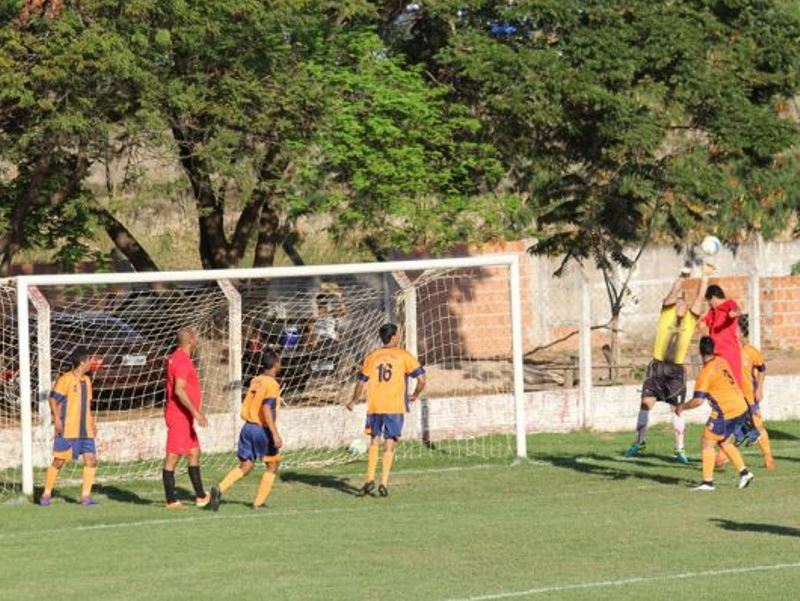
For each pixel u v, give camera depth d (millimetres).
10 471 56094
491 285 84375
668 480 50656
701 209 83812
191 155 68500
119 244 82312
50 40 60625
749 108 77375
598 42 74375
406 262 58188
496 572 32781
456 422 65438
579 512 42906
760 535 37625
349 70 72188
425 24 81625
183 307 68938
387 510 44594
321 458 59969
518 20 77250
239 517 43594
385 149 71562
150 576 33250
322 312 68688
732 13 79750
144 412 63125
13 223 71062
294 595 30359
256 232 102000
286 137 69875
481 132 78875
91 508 46719
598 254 81375
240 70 67562
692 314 56250
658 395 57000
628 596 29609
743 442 60812
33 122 63906
